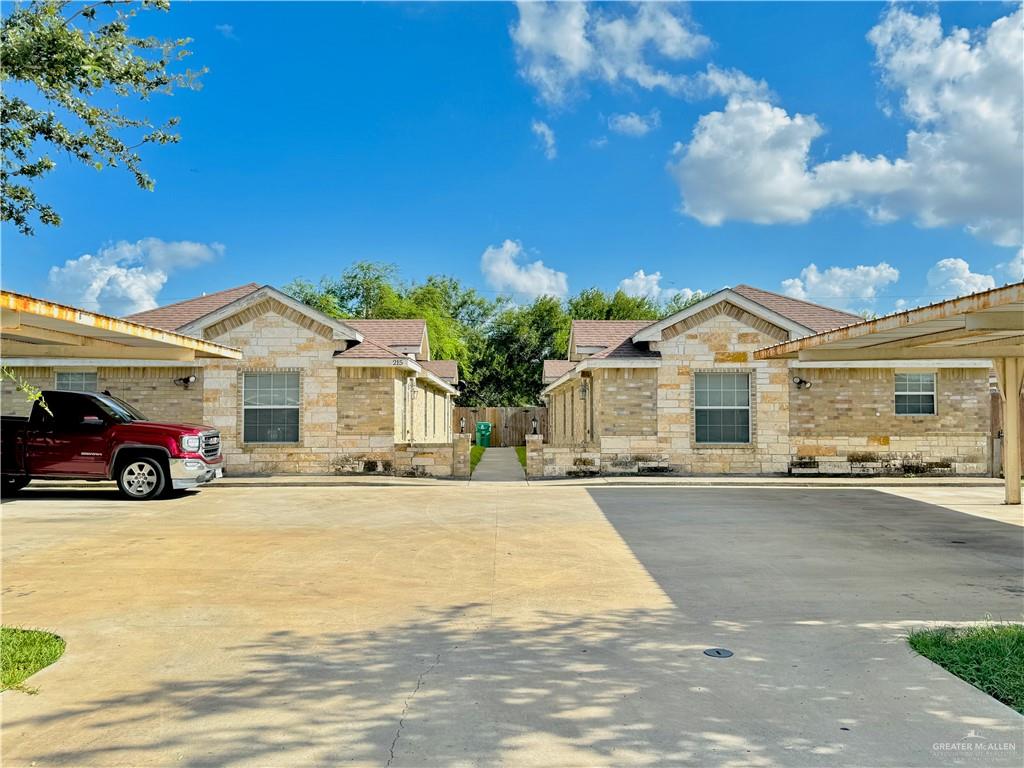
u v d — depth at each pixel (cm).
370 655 564
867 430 2039
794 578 823
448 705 468
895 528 1166
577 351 2361
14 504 1443
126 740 423
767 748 409
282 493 1647
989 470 2039
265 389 2014
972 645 560
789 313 2247
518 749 409
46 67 1152
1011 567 882
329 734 428
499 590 770
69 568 873
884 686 499
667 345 2036
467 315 5925
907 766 389
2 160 1192
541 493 1659
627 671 527
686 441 2028
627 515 1305
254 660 554
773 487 1803
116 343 1441
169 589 774
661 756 400
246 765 394
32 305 868
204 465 1546
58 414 1520
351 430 2000
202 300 2384
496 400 5069
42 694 492
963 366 2025
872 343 1348
